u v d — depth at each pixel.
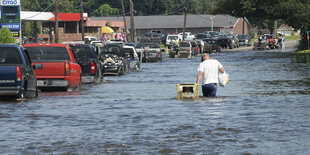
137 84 38.22
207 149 13.98
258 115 20.27
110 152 13.76
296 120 18.89
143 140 15.35
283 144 14.56
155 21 199.88
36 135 16.28
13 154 13.55
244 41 151.62
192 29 199.25
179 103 24.89
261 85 35.38
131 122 18.83
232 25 198.38
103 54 49.00
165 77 45.84
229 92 30.34
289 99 26.14
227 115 20.36
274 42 129.25
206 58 27.23
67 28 150.00
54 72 30.70
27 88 26.75
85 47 38.41
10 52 26.28
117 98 27.67
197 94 26.83
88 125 18.22
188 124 18.19
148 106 23.75
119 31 171.38
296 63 67.25
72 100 26.62
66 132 16.80
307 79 40.81
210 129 17.11
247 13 115.19
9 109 22.72
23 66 25.89
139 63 58.03
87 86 36.28
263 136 15.78
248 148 14.06
